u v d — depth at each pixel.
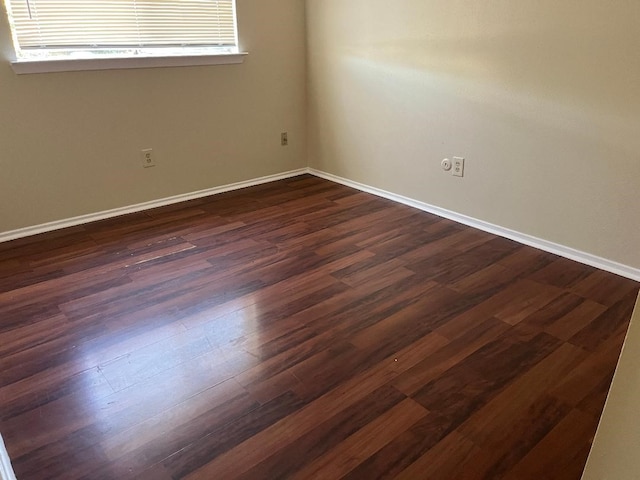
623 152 2.40
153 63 3.21
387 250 2.85
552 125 2.62
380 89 3.47
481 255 2.78
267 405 1.71
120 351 1.99
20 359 1.95
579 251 2.70
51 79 2.90
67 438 1.58
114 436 1.58
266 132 3.95
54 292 2.43
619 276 2.54
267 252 2.84
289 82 3.95
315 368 1.88
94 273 2.61
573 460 1.49
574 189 2.62
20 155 2.92
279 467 1.47
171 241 2.99
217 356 1.96
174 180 3.58
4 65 2.74
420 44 3.12
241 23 3.54
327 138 4.04
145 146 3.37
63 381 1.83
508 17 2.64
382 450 1.53
